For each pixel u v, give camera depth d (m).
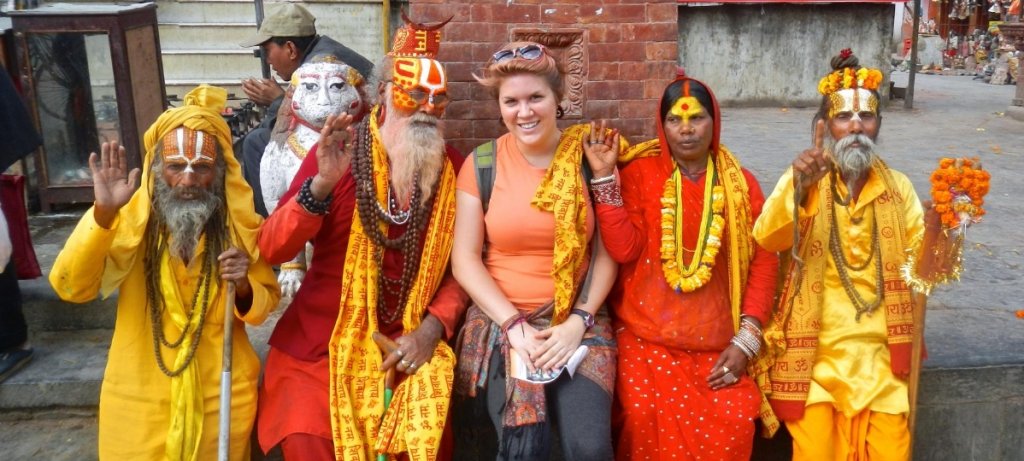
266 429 3.19
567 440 3.02
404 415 3.08
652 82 3.87
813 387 3.30
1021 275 4.86
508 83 3.13
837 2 12.70
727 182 3.27
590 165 3.25
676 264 3.20
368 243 3.22
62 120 5.25
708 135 3.21
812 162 2.96
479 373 3.18
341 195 3.26
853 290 3.29
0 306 3.73
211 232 3.23
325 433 3.09
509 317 3.16
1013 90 15.40
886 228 3.27
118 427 3.21
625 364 3.28
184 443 3.20
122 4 5.74
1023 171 7.77
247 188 3.29
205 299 3.22
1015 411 3.77
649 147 3.37
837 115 3.26
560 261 3.13
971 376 3.71
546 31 3.79
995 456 3.80
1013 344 3.91
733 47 12.95
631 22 3.82
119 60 5.14
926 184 7.16
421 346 3.17
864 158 3.19
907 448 3.29
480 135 3.85
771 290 3.29
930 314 4.27
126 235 3.14
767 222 3.12
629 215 3.28
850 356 3.29
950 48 22.05
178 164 3.08
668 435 3.19
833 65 3.33
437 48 3.27
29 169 5.42
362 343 3.22
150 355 3.23
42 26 5.05
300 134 4.05
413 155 3.15
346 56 4.42
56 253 4.72
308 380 3.21
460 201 3.26
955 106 12.80
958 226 3.06
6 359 3.79
